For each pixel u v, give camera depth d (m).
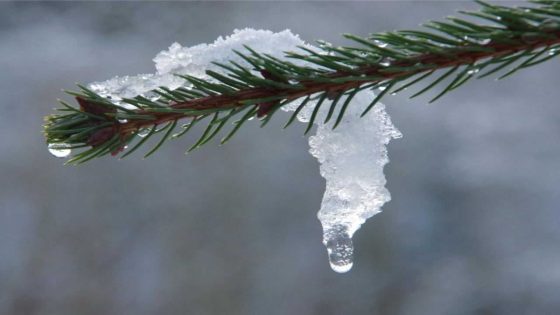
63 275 2.48
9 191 2.64
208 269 2.50
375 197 0.71
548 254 2.45
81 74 3.06
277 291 2.44
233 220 2.62
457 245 2.52
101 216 2.62
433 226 2.57
